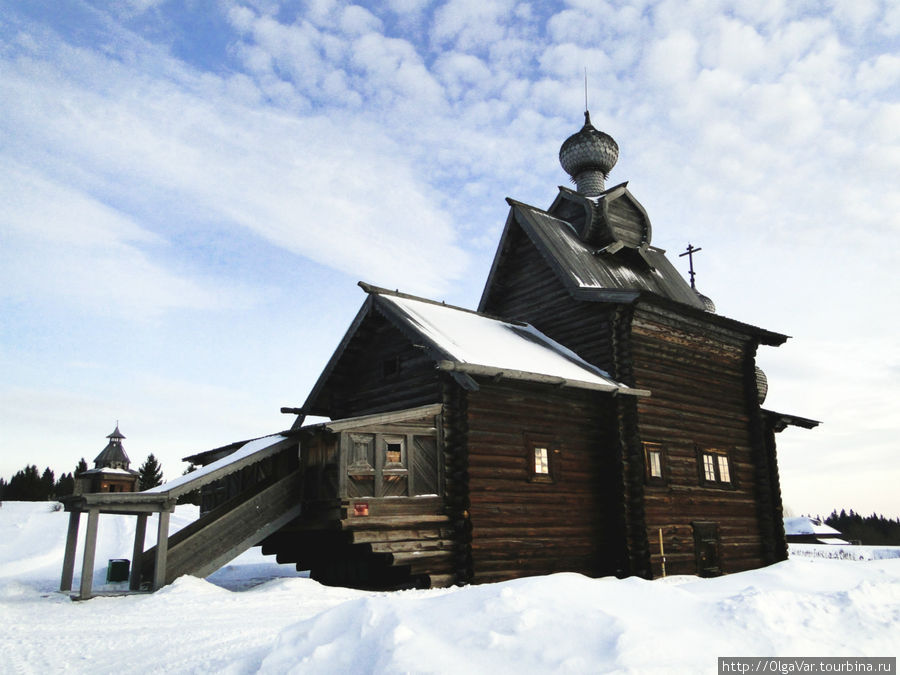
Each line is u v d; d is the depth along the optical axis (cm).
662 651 562
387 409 1920
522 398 1753
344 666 591
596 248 2420
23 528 3988
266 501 1552
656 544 1848
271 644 711
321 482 1544
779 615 664
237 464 1523
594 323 2061
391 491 1526
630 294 1923
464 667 550
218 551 1477
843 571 1194
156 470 8394
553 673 533
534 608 652
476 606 663
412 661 555
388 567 1630
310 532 1770
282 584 1418
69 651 854
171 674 716
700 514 2023
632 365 1948
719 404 2236
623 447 1877
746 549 2167
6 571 2378
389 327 1989
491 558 1577
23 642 908
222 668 680
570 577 790
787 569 1205
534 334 2181
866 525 10188
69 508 1484
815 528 5644
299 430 1566
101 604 1245
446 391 1662
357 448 1515
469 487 1582
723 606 686
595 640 579
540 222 2358
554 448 1784
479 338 1848
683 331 2166
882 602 719
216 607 1176
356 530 1448
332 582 1783
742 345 2397
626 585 774
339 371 2061
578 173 2872
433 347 1612
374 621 648
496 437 1670
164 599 1232
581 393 1894
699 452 2089
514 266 2402
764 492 2278
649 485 1877
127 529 3816
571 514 1770
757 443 2322
